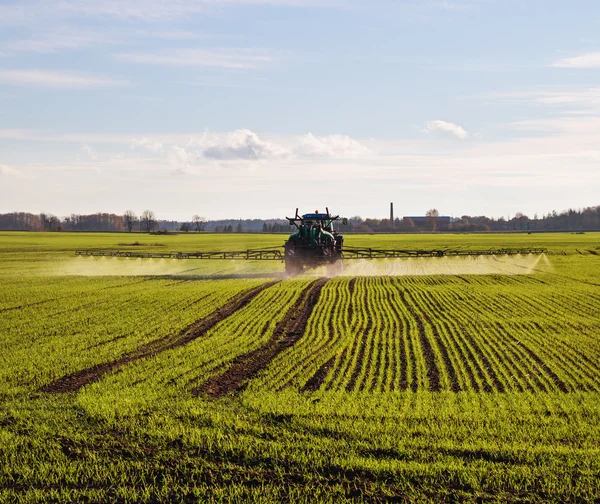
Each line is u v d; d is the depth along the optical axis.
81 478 11.29
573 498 10.46
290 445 12.48
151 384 16.80
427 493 10.66
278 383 17.00
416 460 11.85
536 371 18.31
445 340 22.48
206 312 28.58
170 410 14.63
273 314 28.22
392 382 17.22
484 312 28.69
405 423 13.68
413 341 22.36
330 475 11.32
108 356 20.11
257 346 21.61
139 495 10.72
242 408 14.82
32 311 29.08
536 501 10.38
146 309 29.56
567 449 12.20
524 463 11.71
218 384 17.02
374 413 14.34
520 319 26.73
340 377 17.53
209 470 11.55
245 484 11.07
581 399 15.51
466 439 12.82
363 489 10.80
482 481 11.02
